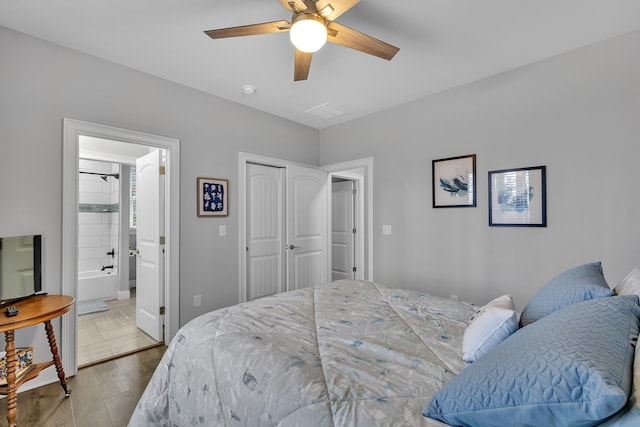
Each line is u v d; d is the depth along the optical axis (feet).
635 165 6.96
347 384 3.25
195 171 9.95
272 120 12.21
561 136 7.90
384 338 4.43
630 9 6.19
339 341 4.33
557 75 7.97
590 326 2.63
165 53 7.87
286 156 12.71
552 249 8.05
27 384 6.90
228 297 10.70
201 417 4.04
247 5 6.13
